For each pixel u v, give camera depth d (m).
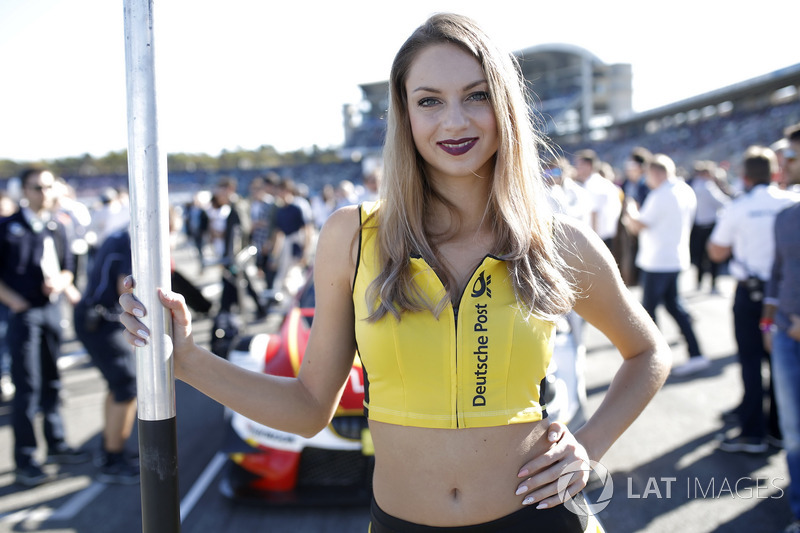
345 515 2.85
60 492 3.33
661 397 4.36
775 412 3.54
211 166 56.94
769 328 2.79
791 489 2.64
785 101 33.62
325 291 1.21
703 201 8.57
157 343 1.08
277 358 3.05
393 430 1.11
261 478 2.81
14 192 13.25
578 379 2.97
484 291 1.10
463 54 1.12
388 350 1.09
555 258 1.15
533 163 1.17
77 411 4.70
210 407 4.61
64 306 9.31
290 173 54.12
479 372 1.08
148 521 1.09
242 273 6.01
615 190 5.62
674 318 4.91
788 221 2.60
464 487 1.07
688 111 44.41
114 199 9.35
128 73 1.05
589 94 55.47
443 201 1.19
